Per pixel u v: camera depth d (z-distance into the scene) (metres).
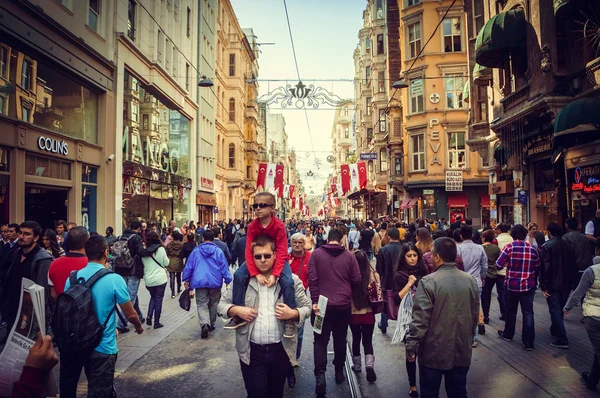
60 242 9.88
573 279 6.52
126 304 3.65
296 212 95.69
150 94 21.27
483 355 6.17
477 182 27.91
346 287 5.14
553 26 11.75
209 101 32.66
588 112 9.30
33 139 11.97
